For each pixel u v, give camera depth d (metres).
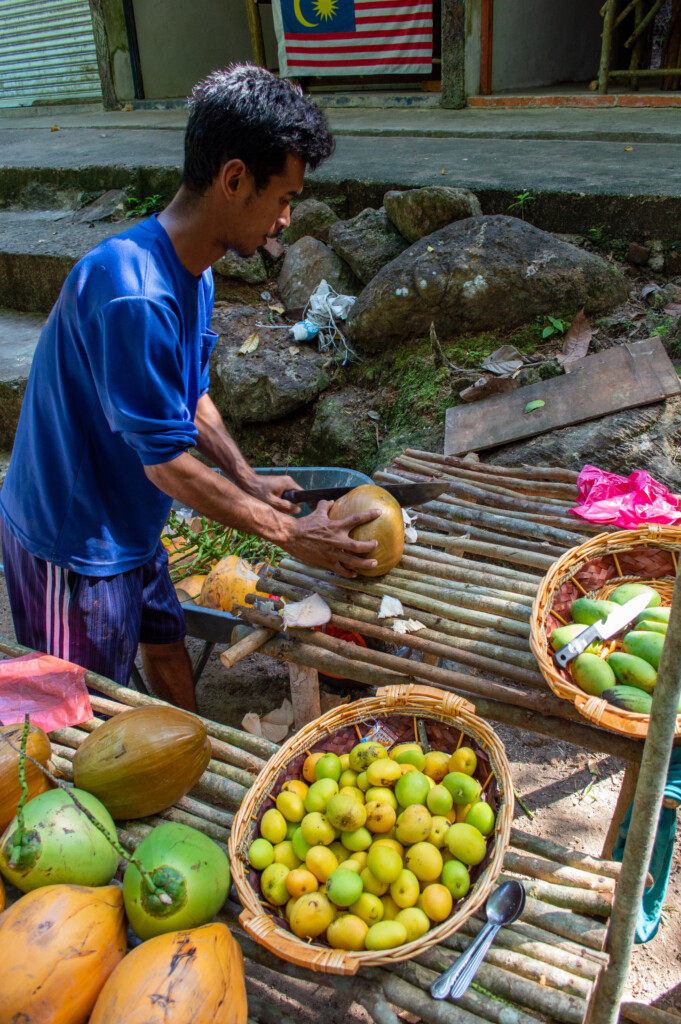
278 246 4.74
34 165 6.39
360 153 5.56
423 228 4.19
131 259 1.61
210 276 1.95
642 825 1.02
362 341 4.10
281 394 4.03
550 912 1.33
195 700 2.70
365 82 7.64
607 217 4.00
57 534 1.91
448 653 1.78
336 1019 1.80
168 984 1.11
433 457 2.82
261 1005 1.29
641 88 6.82
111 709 1.79
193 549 3.14
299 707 2.17
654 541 1.85
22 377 4.61
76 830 1.35
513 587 1.92
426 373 3.75
